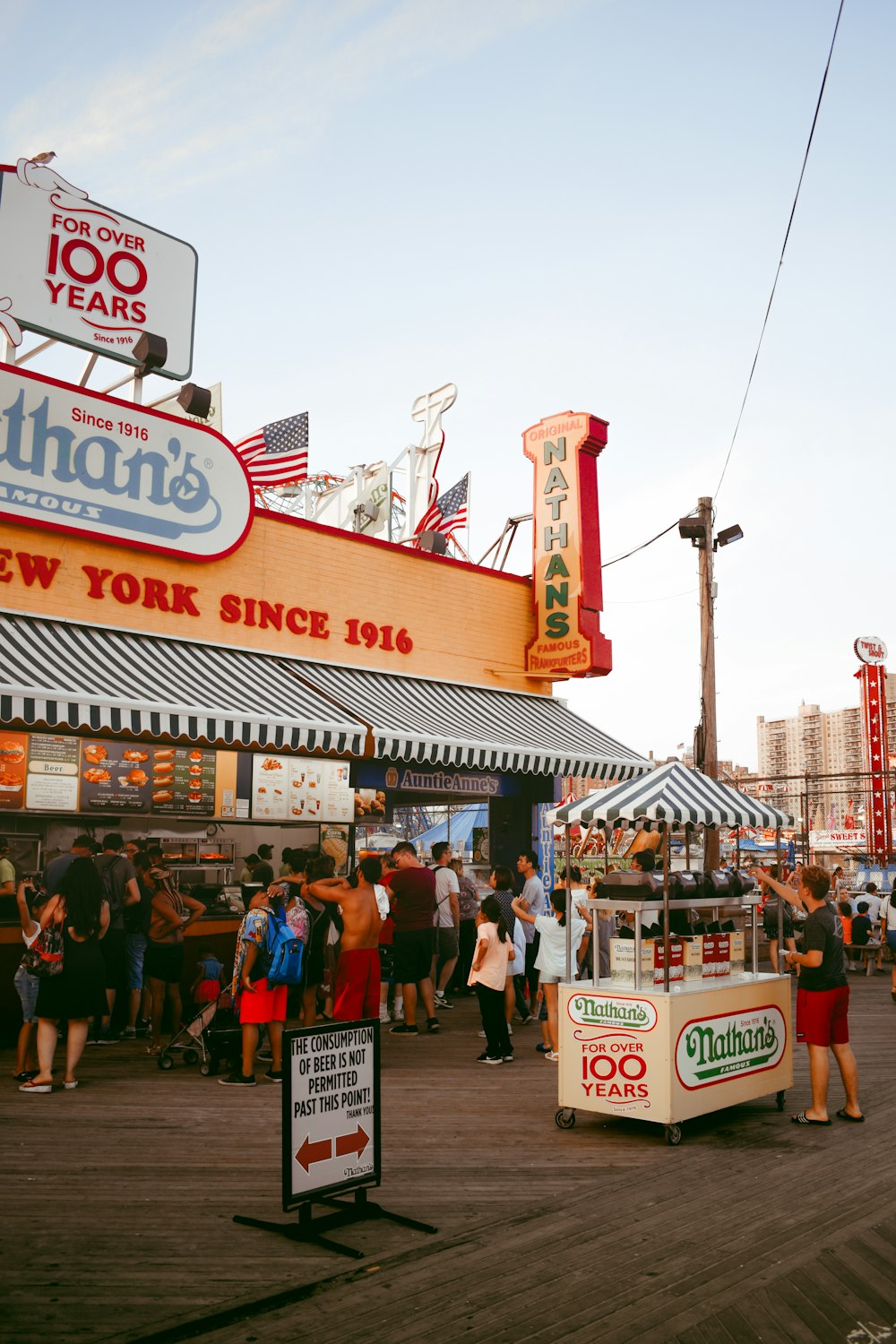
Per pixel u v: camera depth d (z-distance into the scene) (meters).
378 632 14.41
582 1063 7.53
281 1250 5.09
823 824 78.38
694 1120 7.94
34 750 11.86
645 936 7.66
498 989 9.92
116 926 10.60
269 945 8.86
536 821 16.25
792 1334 4.25
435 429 17.91
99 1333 4.15
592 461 16.27
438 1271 4.84
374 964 9.09
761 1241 5.26
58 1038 11.02
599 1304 4.51
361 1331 4.23
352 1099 5.52
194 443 12.55
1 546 11.02
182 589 12.45
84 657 10.98
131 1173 6.28
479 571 15.82
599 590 16.12
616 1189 6.10
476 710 14.92
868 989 17.23
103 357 12.83
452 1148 7.02
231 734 11.02
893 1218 5.61
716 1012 7.66
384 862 14.15
